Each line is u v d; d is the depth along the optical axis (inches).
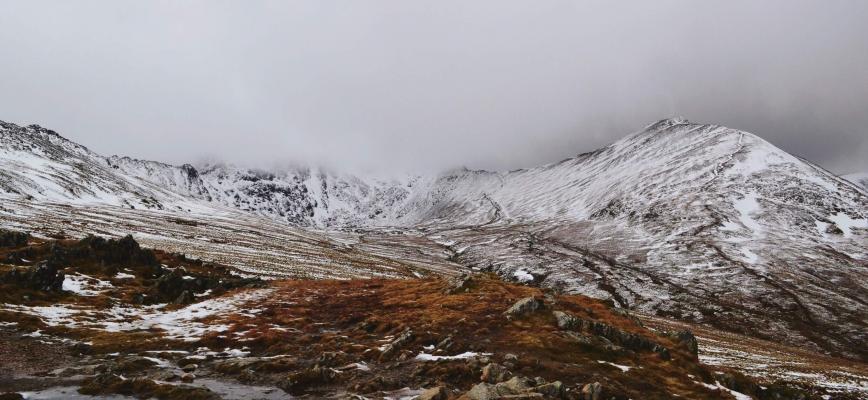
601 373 1206.9
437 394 914.7
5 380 919.7
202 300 2116.1
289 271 4035.4
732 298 5659.5
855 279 6156.5
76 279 2023.9
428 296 2177.7
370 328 1653.5
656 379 1245.1
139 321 1625.2
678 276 6692.9
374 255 7509.8
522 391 951.6
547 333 1491.1
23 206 5438.0
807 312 5083.7
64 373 991.6
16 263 2022.6
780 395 1450.5
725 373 1461.6
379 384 1026.1
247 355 1301.7
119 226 5280.5
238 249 5009.8
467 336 1464.1
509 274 7352.4
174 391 914.1
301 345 1412.4
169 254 3024.1
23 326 1326.3
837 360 3725.4
